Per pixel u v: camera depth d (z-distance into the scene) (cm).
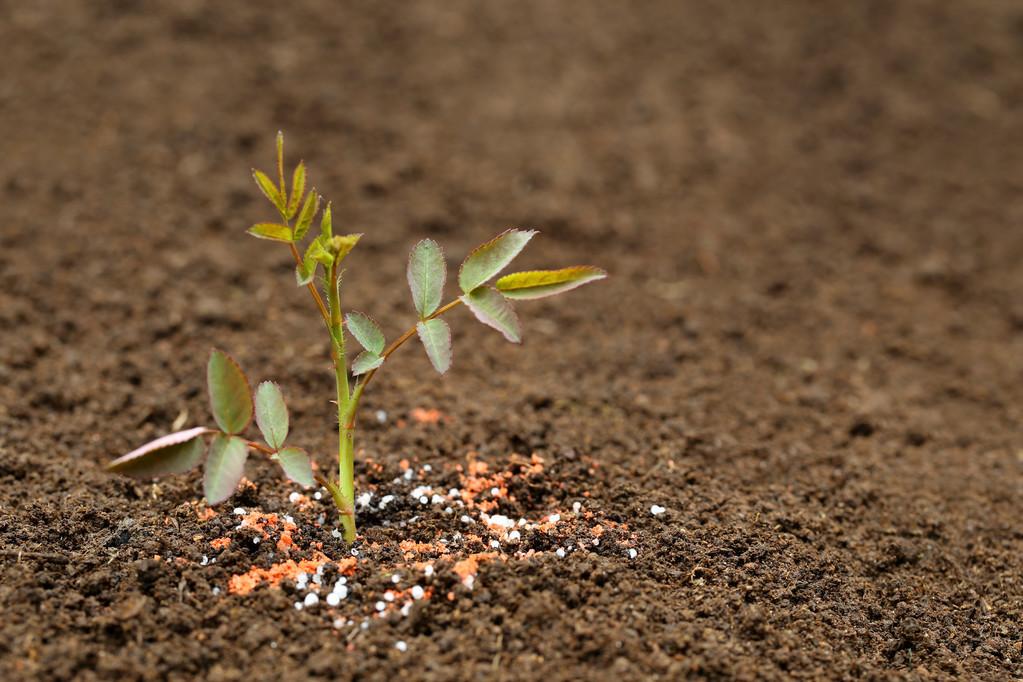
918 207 100
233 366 66
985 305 91
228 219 90
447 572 68
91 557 69
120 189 90
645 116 109
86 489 73
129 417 78
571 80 113
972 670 70
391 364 82
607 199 97
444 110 105
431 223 91
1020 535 75
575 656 67
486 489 73
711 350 86
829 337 87
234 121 98
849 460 78
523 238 68
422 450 76
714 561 71
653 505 73
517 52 116
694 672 67
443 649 67
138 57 104
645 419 79
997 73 121
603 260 91
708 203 98
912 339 88
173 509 72
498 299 68
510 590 68
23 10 107
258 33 111
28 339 81
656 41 121
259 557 69
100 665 66
